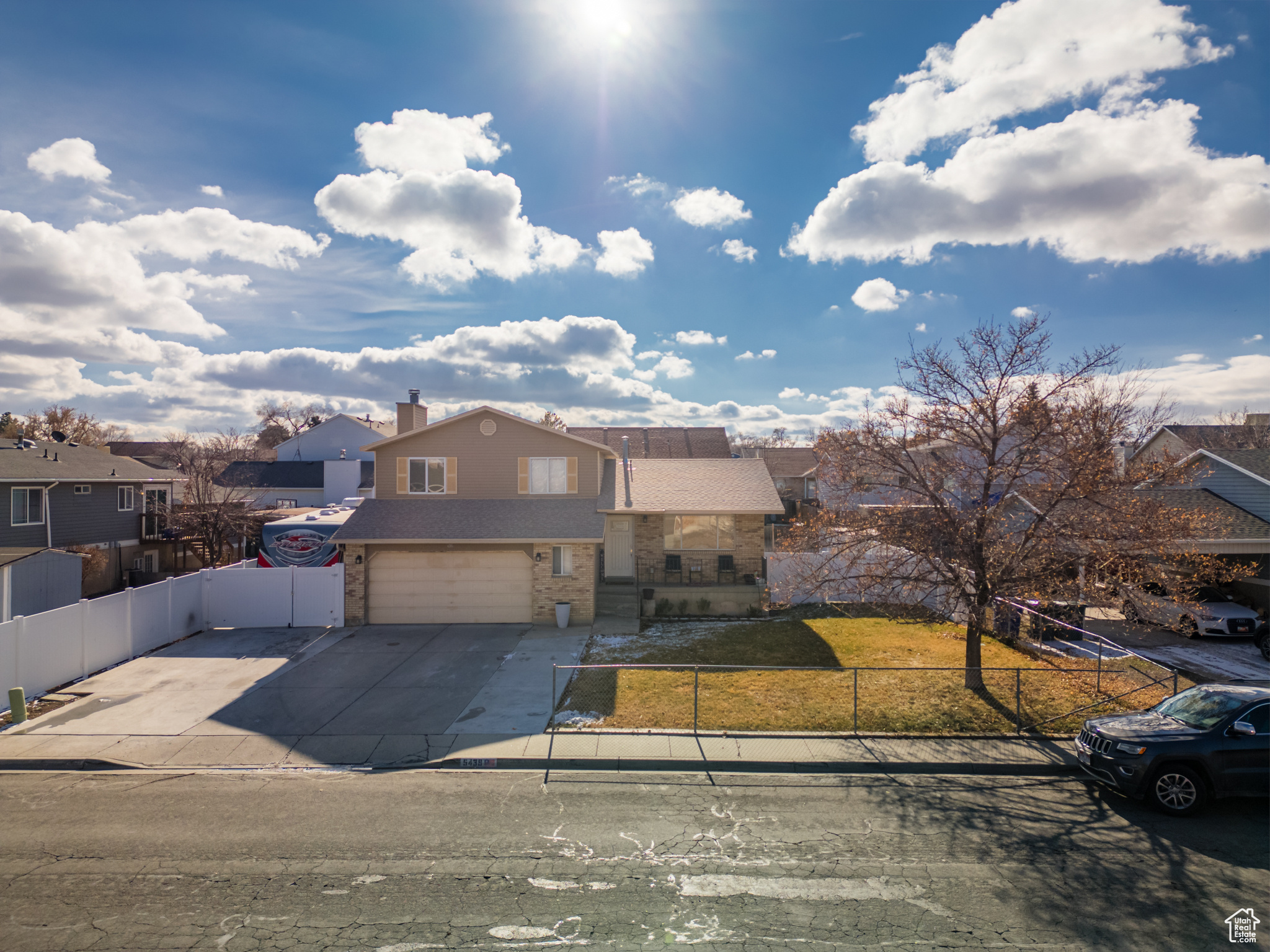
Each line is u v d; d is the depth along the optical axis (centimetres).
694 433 4838
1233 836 861
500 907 700
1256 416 3550
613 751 1144
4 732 1233
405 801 970
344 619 2105
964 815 928
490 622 2148
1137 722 1009
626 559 2558
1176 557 1382
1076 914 687
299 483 5103
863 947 632
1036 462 1352
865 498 1689
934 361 1438
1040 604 1803
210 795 991
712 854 816
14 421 6475
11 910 693
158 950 629
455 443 2373
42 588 2061
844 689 1466
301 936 650
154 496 3684
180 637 1936
